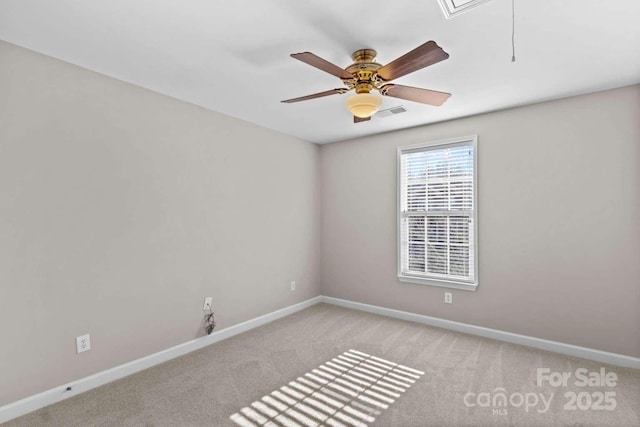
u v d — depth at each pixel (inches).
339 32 73.0
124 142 99.7
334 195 175.0
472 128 131.6
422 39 75.6
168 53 83.0
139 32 73.5
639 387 91.0
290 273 161.5
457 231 136.1
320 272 180.2
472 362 107.0
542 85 101.7
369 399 86.6
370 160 161.6
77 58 85.7
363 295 164.4
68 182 87.9
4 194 77.5
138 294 103.0
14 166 78.9
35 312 82.3
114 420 78.1
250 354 114.3
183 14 66.7
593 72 92.7
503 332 125.0
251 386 93.2
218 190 127.6
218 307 127.3
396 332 134.2
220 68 91.3
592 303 108.5
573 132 111.2
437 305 141.3
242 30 72.6
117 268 98.0
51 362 84.9
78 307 89.9
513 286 123.0
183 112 115.7
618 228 104.3
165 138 110.3
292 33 73.6
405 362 107.5
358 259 165.9
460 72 92.6
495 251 126.6
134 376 99.0
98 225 93.9
